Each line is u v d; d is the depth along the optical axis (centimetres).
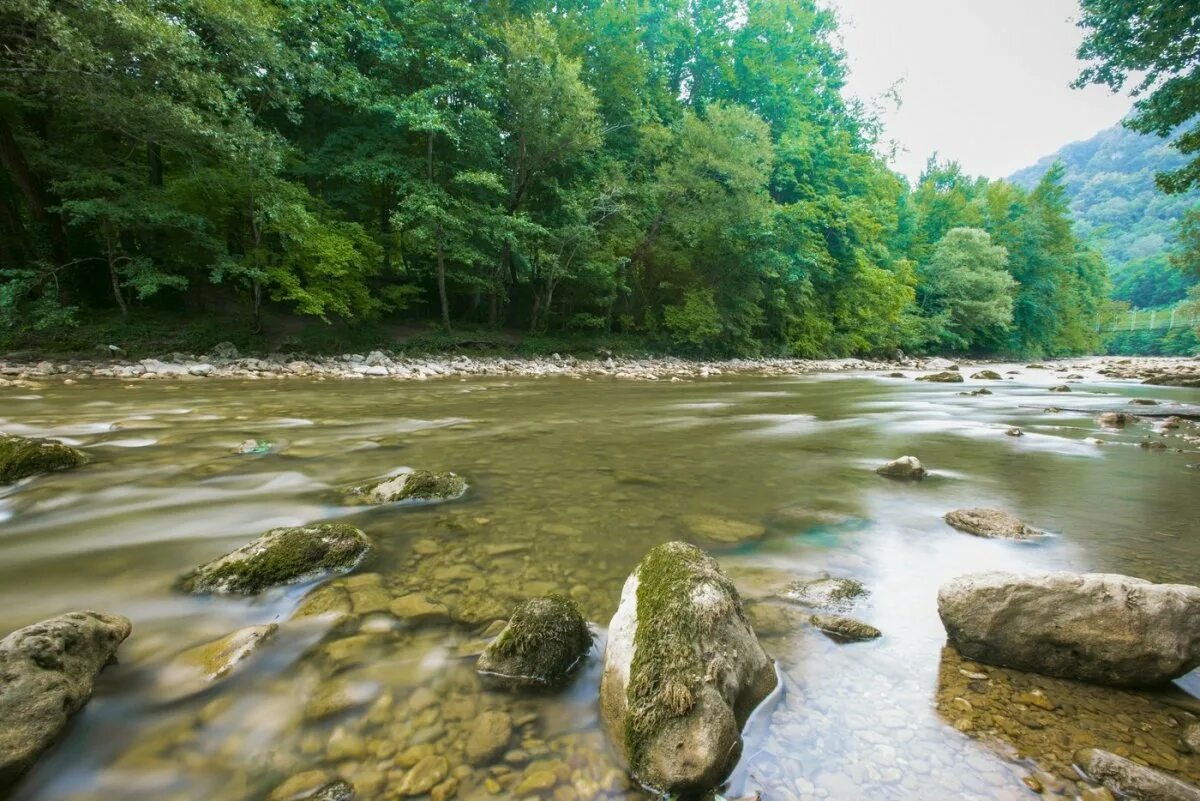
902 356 4125
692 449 620
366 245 1906
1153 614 191
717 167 2306
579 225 2169
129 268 1523
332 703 169
